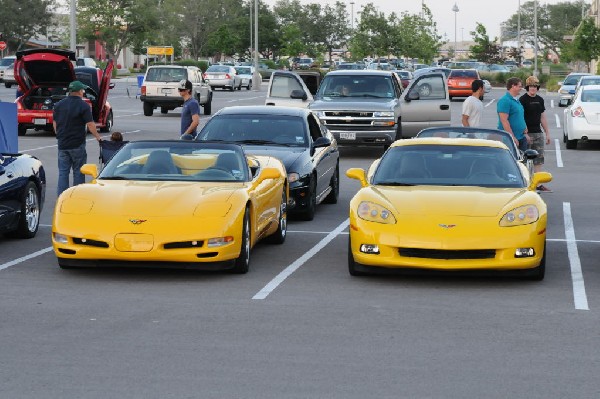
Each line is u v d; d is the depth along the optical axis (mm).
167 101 49344
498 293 11812
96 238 12273
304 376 8180
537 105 21703
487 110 56094
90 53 140000
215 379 8078
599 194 22234
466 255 12086
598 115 32469
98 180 13773
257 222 13766
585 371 8406
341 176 25438
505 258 12078
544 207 12695
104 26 120812
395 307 10977
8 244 15227
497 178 13609
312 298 11453
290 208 17375
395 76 32812
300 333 9727
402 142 14398
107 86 36094
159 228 12250
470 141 14383
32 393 7688
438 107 32125
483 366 8547
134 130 39906
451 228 12078
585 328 10039
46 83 35406
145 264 12398
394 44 107812
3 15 128375
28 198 15766
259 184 14008
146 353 8906
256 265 13641
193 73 50688
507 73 101000
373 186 13430
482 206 12461
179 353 8914
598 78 45688
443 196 12766
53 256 14164
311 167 17734
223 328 9922
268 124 18625
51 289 11844
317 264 13742
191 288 11969
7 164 15219
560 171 26906
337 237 16203
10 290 11773
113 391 7742
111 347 9125
